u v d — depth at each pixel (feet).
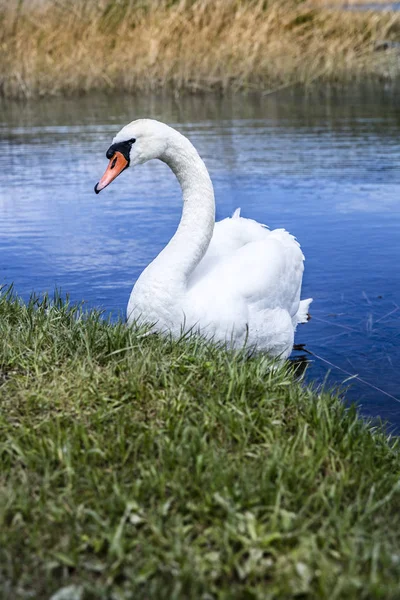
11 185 37.81
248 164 40.55
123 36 70.59
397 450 15.79
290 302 22.48
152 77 67.15
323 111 56.39
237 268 20.68
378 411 18.79
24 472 13.08
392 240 29.78
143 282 19.85
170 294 19.54
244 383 15.98
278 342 21.08
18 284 25.81
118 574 11.18
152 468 12.99
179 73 67.21
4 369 16.72
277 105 59.77
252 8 73.00
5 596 10.89
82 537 11.62
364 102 59.88
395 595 10.69
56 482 12.91
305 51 72.13
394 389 19.86
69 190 37.06
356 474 13.60
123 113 56.65
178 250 19.86
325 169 39.32
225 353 18.13
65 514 12.16
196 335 19.34
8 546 11.51
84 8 71.15
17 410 15.03
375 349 21.98
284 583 10.85
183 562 11.14
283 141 45.88
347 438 14.46
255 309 20.44
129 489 12.74
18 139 48.44
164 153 20.71
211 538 11.80
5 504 12.21
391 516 12.72
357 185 36.47
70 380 16.10
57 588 10.99
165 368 16.63
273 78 69.21
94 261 27.91
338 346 22.21
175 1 73.05
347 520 12.05
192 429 14.10
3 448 13.44
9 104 63.41
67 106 61.21
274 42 70.28
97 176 39.52
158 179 40.11
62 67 67.56
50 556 11.41
